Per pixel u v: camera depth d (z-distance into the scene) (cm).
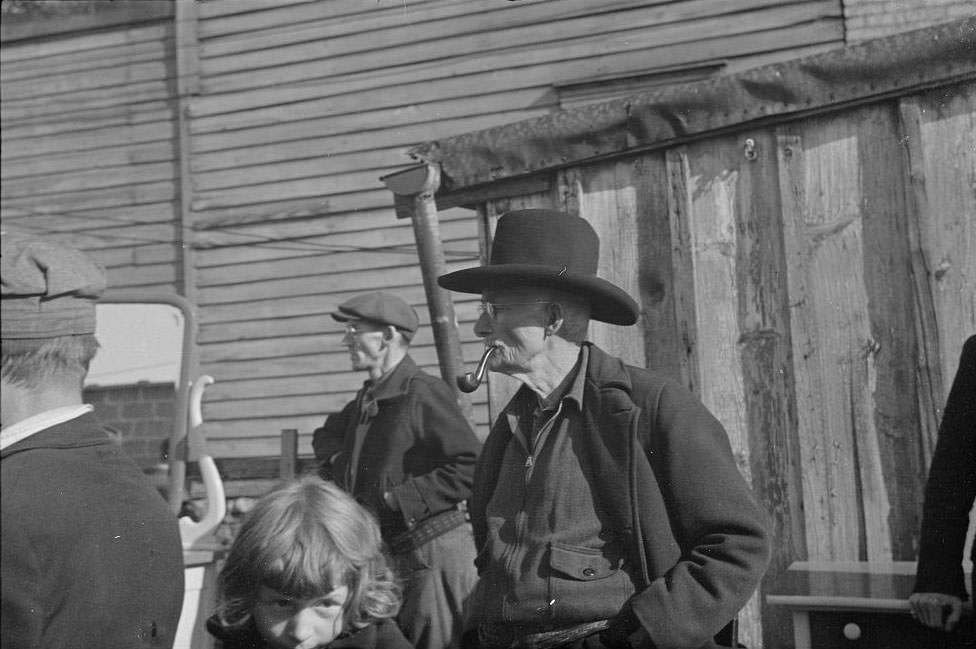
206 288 269
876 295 159
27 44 328
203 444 230
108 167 312
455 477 169
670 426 125
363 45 242
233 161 262
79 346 124
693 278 168
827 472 162
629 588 123
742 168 166
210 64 260
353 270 253
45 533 111
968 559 156
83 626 111
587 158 174
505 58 229
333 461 184
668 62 219
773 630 163
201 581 191
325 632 125
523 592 126
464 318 213
